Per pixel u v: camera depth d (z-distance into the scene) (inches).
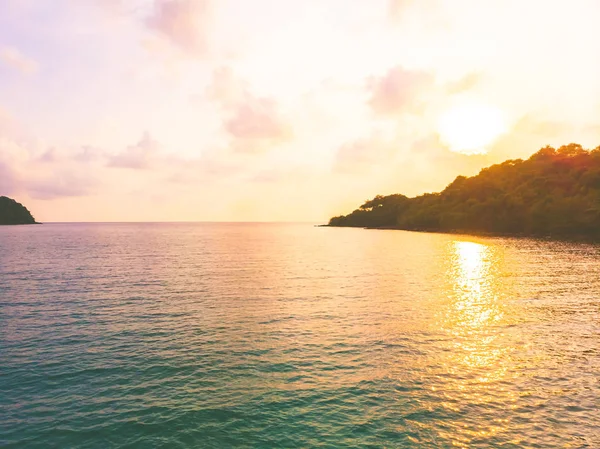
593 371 739.4
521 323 1070.4
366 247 4234.7
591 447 501.4
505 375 723.4
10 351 850.1
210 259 2849.4
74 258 2817.4
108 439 525.7
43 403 621.3
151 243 4840.1
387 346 881.5
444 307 1266.0
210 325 1050.7
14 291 1530.5
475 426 553.0
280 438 526.6
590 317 1135.0
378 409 601.0
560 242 4768.7
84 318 1119.6
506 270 2215.8
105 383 692.7
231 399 633.6
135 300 1369.3
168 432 541.3
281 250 3823.8
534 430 542.0
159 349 863.7
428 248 4013.3
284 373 733.9
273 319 1112.8
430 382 695.1
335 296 1450.5
